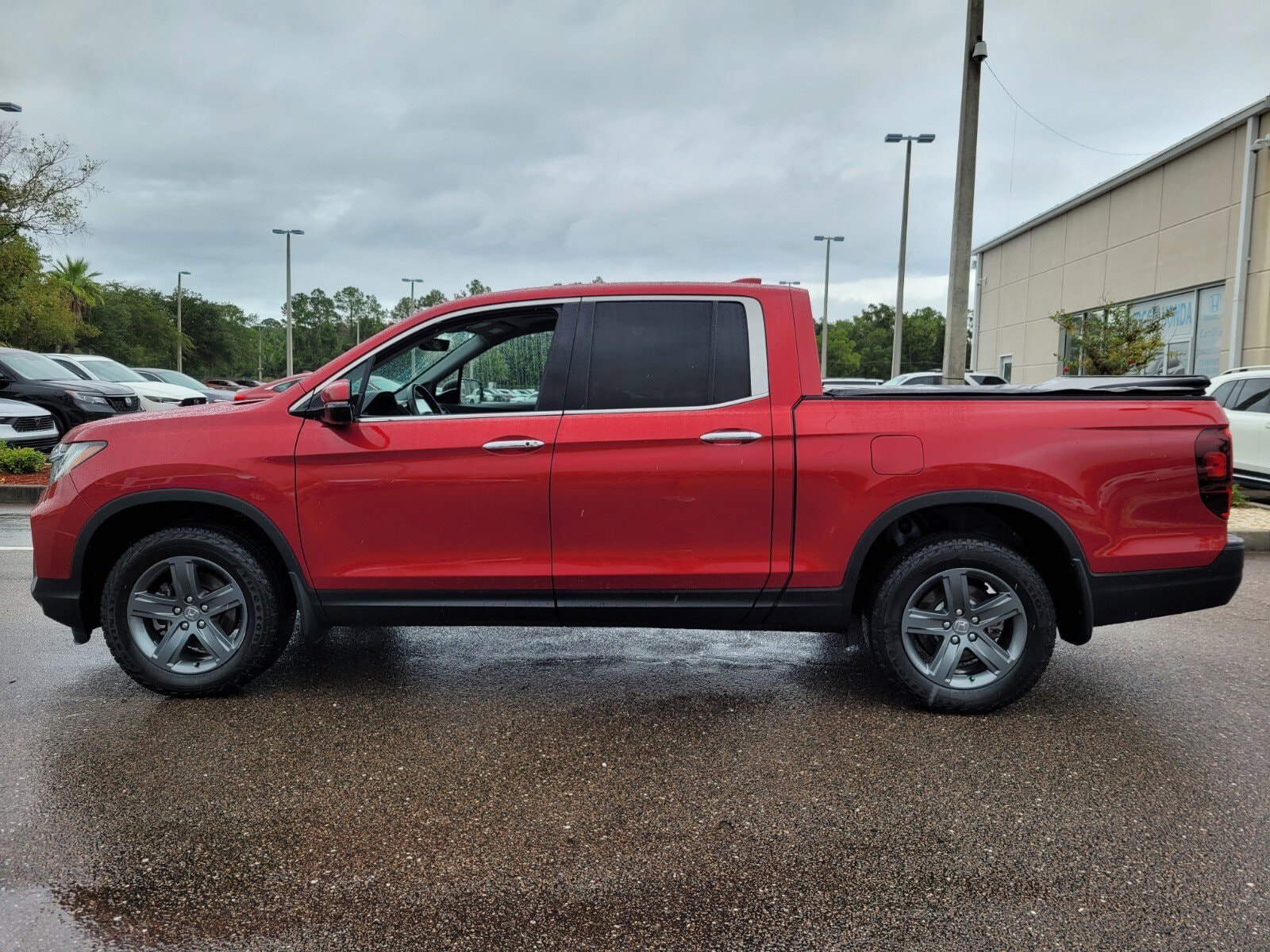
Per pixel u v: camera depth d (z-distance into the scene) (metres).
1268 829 2.68
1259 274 15.13
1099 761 3.17
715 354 3.56
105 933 2.15
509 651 4.55
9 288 19.89
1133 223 18.86
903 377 17.33
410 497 3.53
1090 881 2.40
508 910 2.27
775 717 3.61
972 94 10.44
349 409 3.46
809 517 3.46
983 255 26.52
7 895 2.30
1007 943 2.12
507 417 3.55
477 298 3.70
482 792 2.93
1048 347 22.55
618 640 4.78
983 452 3.41
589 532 3.51
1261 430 9.59
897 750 3.27
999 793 2.92
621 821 2.74
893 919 2.22
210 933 2.16
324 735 3.40
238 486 3.54
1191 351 17.16
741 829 2.69
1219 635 4.89
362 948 2.11
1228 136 15.91
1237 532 7.72
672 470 3.46
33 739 3.33
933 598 3.62
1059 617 3.68
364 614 3.64
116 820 2.71
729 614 3.57
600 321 3.62
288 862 2.49
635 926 2.20
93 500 3.59
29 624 4.94
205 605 3.66
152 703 3.72
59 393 12.23
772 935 2.16
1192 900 2.30
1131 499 3.44
